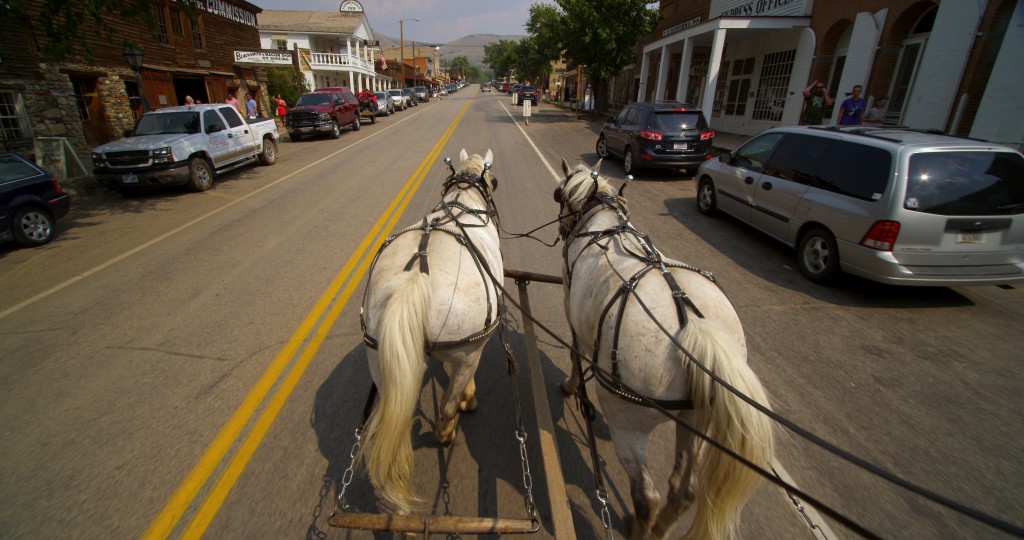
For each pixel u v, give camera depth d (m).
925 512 2.72
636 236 2.72
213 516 2.68
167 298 5.33
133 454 3.11
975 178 4.77
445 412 2.89
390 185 10.89
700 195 8.80
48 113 13.48
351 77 40.66
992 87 9.01
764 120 18.38
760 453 1.73
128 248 7.00
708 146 11.48
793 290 5.59
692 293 2.19
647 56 23.11
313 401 3.63
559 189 3.67
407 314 2.10
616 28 22.69
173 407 3.55
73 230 7.91
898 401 3.65
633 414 2.16
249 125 13.27
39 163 11.11
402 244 2.79
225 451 3.14
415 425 3.40
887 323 4.82
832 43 14.61
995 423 3.42
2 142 12.22
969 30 9.62
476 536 2.64
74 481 2.89
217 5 22.06
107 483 2.88
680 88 18.22
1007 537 2.55
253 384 3.83
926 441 3.25
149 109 13.08
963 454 3.14
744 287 5.67
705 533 1.87
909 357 4.23
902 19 11.59
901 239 4.83
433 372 4.02
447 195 3.76
